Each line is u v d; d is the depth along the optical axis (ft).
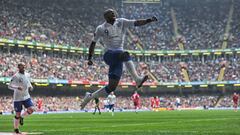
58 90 375.45
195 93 416.67
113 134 66.74
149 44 440.04
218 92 414.21
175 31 456.86
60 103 352.69
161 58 439.22
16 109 72.64
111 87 48.21
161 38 448.65
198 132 68.95
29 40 362.12
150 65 429.79
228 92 412.57
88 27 437.17
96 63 405.80
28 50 368.07
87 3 453.17
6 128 92.99
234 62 422.41
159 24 465.47
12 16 385.09
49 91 368.89
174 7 481.87
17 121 72.49
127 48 430.20
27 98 73.31
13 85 72.18
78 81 370.73
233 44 427.33
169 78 411.75
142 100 403.75
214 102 397.19
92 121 129.39
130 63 47.93
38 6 418.92
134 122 118.11
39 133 69.87
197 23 464.65
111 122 120.78
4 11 384.88
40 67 357.82
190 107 390.21
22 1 408.87
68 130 80.33
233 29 447.83
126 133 68.80
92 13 452.76
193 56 436.35
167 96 414.00
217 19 465.06
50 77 352.90
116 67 48.01
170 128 83.92
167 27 462.19
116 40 47.91
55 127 95.81
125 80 389.39
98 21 449.89
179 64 431.02
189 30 456.86
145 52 433.07
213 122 107.04
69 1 444.55
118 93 405.59
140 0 476.13
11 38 348.38
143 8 473.26
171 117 153.89
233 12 467.11
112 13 48.24
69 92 383.04
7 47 352.69
